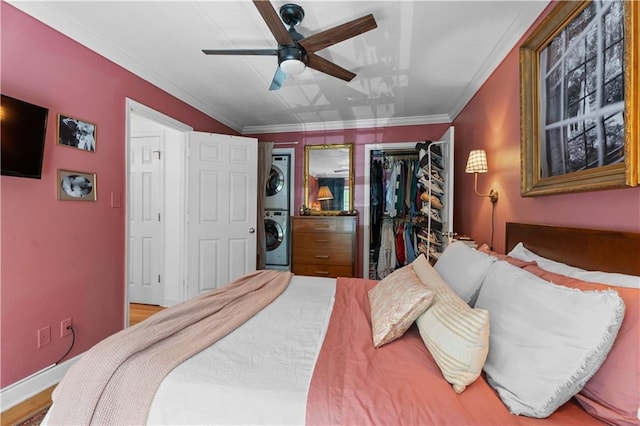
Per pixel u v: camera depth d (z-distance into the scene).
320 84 2.83
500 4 1.67
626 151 0.96
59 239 1.91
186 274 3.32
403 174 3.92
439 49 2.16
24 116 1.64
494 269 1.25
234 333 1.27
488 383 0.93
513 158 1.92
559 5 1.32
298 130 4.29
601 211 1.15
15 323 1.68
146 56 2.34
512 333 0.92
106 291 2.25
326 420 0.78
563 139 1.34
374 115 3.80
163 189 3.42
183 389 0.89
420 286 1.30
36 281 1.78
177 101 3.03
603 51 1.09
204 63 2.44
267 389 0.88
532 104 1.59
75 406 0.89
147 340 1.10
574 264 1.23
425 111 3.60
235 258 3.57
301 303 1.70
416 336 1.25
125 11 1.79
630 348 0.74
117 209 2.34
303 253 3.72
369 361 1.03
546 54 1.48
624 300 0.78
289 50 1.70
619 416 0.73
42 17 1.77
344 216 3.63
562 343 0.79
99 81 2.16
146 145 3.46
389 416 0.78
